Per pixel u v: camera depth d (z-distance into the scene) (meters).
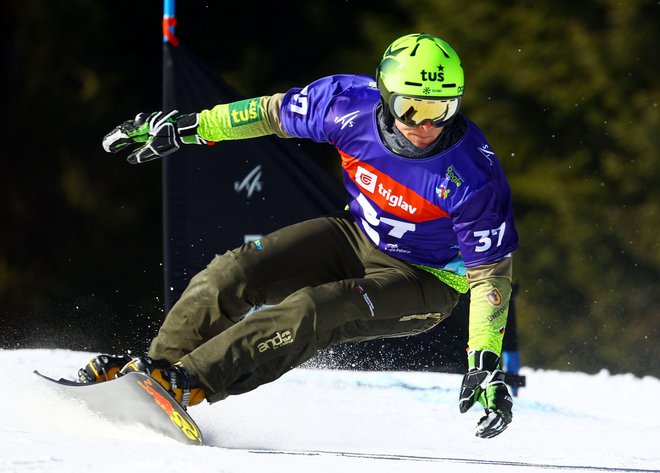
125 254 53.62
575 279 47.81
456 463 12.41
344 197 25.45
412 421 18.14
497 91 48.31
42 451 10.53
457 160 13.15
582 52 47.69
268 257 14.27
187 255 25.27
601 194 47.94
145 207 53.59
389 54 13.02
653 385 29.11
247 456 11.52
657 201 47.47
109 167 53.56
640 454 15.44
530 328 47.84
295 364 13.45
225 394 13.39
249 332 13.29
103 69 54.31
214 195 25.36
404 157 13.23
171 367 13.21
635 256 47.72
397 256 14.21
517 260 48.19
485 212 13.12
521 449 15.45
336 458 12.08
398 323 13.93
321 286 13.52
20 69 55.69
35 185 54.78
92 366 13.84
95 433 12.77
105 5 54.28
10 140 55.34
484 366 12.46
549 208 48.25
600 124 47.91
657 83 47.66
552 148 48.38
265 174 25.39
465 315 25.19
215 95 25.44
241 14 54.16
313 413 17.91
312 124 13.96
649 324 47.44
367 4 53.22
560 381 29.72
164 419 12.60
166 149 14.76
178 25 53.88
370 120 13.48
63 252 54.22
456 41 48.69
